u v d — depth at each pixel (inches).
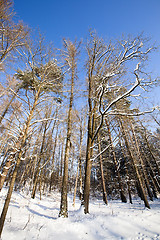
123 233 225.3
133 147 628.1
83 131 541.6
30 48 286.4
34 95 288.4
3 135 459.2
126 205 498.3
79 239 203.6
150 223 260.1
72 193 1024.2
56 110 420.8
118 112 349.7
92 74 414.9
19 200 454.9
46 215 327.6
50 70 317.1
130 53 334.3
